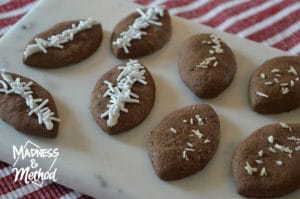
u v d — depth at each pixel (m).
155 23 0.42
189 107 0.37
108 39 0.43
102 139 0.36
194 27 0.44
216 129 0.36
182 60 0.40
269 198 0.34
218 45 0.41
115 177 0.35
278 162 0.34
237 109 0.39
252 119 0.38
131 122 0.37
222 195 0.34
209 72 0.39
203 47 0.41
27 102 0.37
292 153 0.34
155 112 0.38
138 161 0.35
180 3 0.50
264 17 0.49
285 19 0.49
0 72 0.39
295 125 0.36
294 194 0.34
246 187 0.33
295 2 0.50
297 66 0.40
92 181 0.35
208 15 0.49
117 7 0.46
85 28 0.42
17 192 0.36
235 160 0.35
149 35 0.42
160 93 0.39
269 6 0.50
